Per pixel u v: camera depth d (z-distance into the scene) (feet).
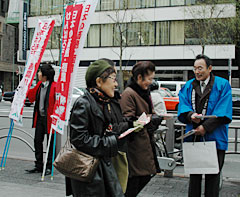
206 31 85.05
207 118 11.17
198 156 11.21
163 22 96.63
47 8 106.52
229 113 11.04
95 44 103.35
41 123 17.88
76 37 14.69
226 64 91.71
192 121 11.40
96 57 103.40
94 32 103.14
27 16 109.29
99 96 8.36
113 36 101.50
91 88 8.43
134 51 99.45
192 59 94.94
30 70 17.69
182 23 94.89
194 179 11.91
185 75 98.37
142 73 10.89
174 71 99.30
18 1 124.47
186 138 11.93
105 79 8.37
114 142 8.00
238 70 98.12
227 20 81.35
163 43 97.04
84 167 7.72
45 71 17.60
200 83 11.78
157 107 15.52
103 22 101.76
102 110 8.39
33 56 17.83
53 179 16.79
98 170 8.00
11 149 27.27
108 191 8.11
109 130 8.38
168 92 66.74
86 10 14.55
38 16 108.06
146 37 98.12
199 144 11.25
